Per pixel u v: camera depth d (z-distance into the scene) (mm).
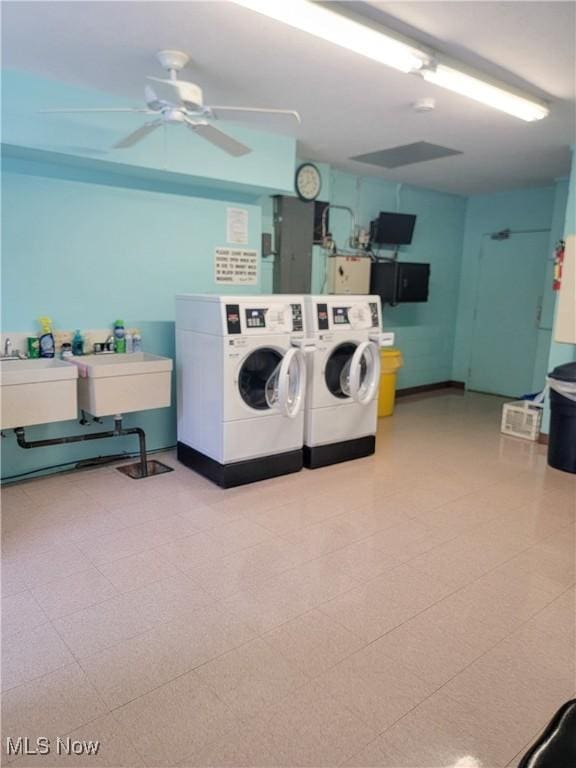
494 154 4820
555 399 4102
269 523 3098
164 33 2549
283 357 3672
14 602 2289
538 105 3350
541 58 2803
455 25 2465
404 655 2025
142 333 4098
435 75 2846
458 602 2369
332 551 2791
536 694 1844
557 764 1081
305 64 2895
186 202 4211
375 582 2512
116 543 2818
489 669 1960
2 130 3045
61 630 2119
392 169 5512
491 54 2762
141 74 3072
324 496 3523
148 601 2320
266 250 4988
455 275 7387
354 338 4055
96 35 2582
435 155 4895
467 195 7105
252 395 3725
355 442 4273
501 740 1655
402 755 1595
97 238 3777
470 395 7164
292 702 1787
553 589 2482
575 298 4148
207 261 4418
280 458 3826
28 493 3451
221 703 1776
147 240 4035
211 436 3637
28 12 2354
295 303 3732
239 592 2402
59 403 3186
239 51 2740
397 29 2504
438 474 4008
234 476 3604
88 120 3328
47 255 3566
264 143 4164
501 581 2545
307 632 2143
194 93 2537
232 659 1982
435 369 7457
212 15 2369
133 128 3516
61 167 3545
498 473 4059
